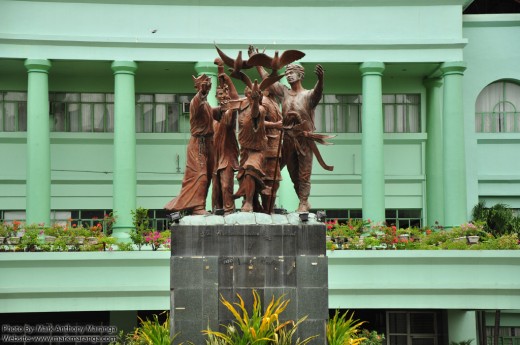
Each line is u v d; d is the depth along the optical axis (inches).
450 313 1505.9
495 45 1814.7
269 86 887.1
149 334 884.0
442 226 1596.9
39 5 1632.6
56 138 1740.9
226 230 844.6
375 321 1515.7
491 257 1352.1
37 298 1331.2
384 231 1443.2
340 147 1782.7
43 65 1619.1
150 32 1640.0
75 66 1681.8
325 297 840.9
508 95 1829.5
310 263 842.8
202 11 1649.9
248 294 839.7
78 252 1343.5
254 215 853.8
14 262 1332.4
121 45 1631.4
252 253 843.4
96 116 1766.7
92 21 1637.6
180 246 842.8
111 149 1755.7
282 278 842.2
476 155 1804.9
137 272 1343.5
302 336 836.0
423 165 1795.0
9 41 1614.2
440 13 1681.8
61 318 1460.4
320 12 1667.1
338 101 1792.6
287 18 1660.9
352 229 1439.5
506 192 1806.1
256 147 872.9
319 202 1769.2
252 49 921.5
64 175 1739.7
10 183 1736.0
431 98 1786.4
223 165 890.1
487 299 1349.7
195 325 836.0
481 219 1656.0
